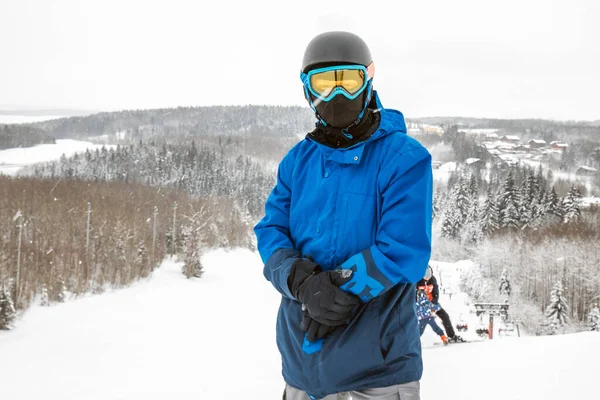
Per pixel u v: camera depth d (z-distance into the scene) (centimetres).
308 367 170
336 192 173
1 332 969
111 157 9794
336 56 159
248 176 9644
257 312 1361
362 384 165
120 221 2164
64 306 1286
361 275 154
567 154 13438
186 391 488
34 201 2425
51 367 700
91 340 898
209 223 3531
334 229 171
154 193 4650
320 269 166
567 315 3022
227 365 624
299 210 183
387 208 164
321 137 176
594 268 3528
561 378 348
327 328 163
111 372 660
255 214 8981
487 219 6116
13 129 14788
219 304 1490
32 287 1328
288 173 196
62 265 1540
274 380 488
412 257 157
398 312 169
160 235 2584
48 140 15750
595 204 6838
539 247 4091
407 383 168
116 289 1625
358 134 169
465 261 5272
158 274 2050
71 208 2236
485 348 481
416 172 164
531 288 3775
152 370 650
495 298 3644
